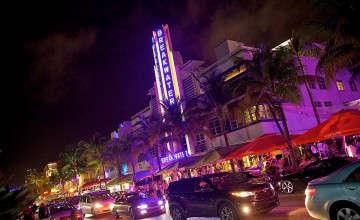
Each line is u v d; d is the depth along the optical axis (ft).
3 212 15.44
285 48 74.23
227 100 88.94
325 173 46.37
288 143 68.23
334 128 49.37
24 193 16.65
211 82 91.45
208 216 35.96
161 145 125.80
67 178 245.65
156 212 56.95
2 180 17.11
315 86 107.96
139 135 132.36
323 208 23.49
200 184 37.83
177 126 110.52
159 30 136.15
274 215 34.86
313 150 74.90
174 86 127.54
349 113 50.57
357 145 67.36
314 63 109.91
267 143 69.82
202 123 98.32
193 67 127.85
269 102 76.69
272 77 73.10
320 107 103.86
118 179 146.51
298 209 36.47
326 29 59.47
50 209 57.62
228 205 33.30
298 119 97.45
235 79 97.04
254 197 32.50
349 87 118.83
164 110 125.39
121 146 150.41
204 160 83.76
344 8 56.70
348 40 57.47
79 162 225.56
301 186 49.37
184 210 38.68
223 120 89.35
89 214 74.54
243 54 103.09
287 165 78.13
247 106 78.38
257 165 87.25
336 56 58.34
